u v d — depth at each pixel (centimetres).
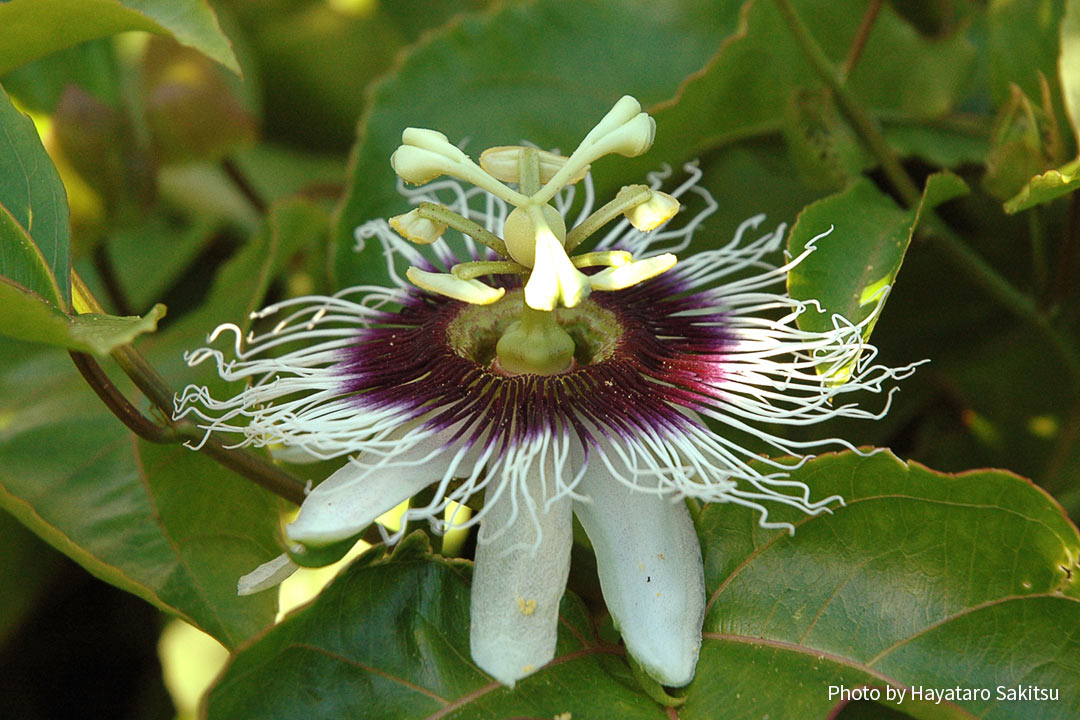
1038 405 31
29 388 29
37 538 30
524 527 26
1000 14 29
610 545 26
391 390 27
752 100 30
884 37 30
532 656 25
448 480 26
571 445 26
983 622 26
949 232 29
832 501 26
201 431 26
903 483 26
